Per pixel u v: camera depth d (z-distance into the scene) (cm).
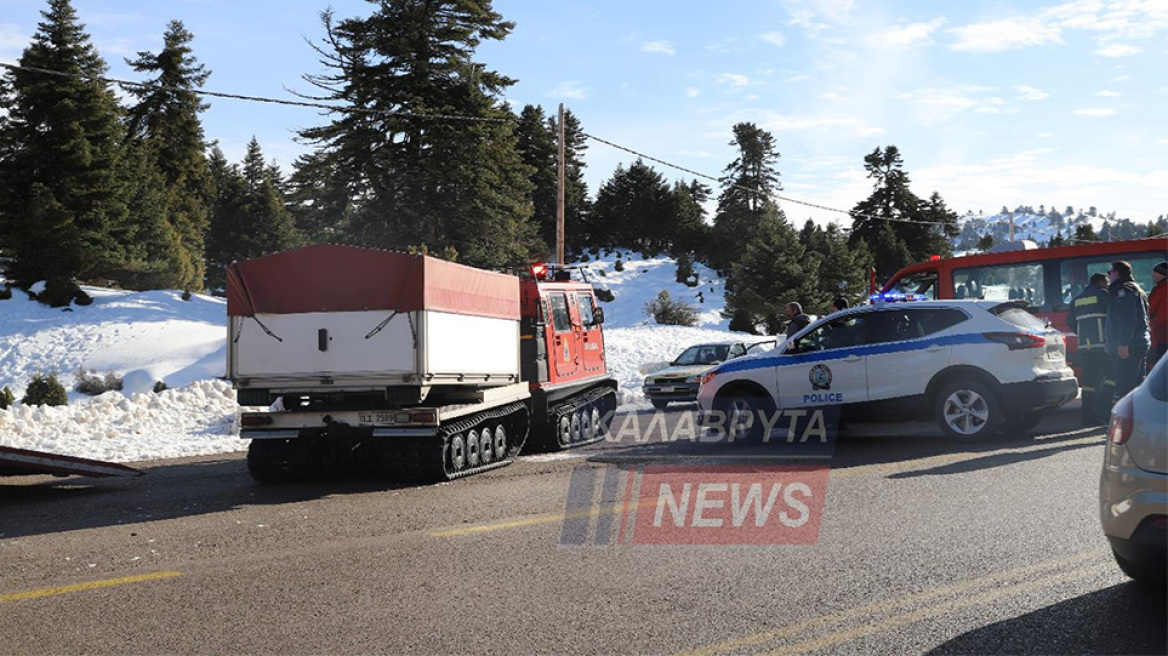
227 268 1097
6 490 1127
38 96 4944
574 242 10544
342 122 5453
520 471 1144
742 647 463
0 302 4625
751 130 9875
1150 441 493
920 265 1927
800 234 8169
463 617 525
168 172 7700
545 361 1385
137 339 4231
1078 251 1736
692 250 10131
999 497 822
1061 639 460
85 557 717
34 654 484
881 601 531
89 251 4953
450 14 5703
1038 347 1234
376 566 650
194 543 755
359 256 1068
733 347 2364
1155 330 1292
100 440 1680
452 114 5509
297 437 1092
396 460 1065
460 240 5697
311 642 489
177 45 7725
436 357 1077
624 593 563
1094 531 679
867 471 991
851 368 1283
